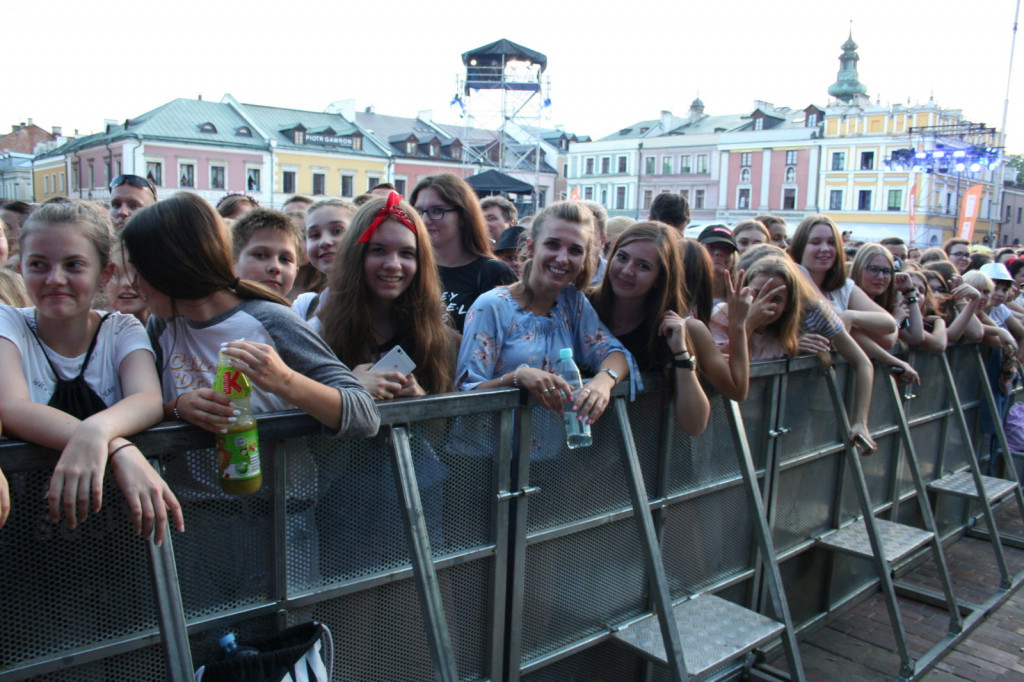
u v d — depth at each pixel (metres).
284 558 1.77
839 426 3.45
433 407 1.94
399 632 2.02
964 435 4.29
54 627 1.50
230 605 1.71
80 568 1.52
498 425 2.13
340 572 1.88
